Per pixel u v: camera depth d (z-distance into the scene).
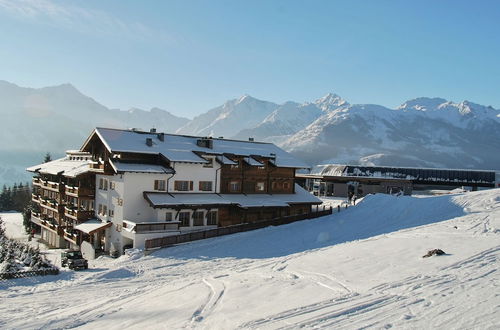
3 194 99.50
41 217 58.97
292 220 49.94
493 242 27.03
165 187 45.59
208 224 46.56
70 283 28.89
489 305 14.89
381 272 22.48
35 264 34.00
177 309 19.09
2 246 39.81
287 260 30.02
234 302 19.30
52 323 18.84
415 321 14.08
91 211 48.97
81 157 58.59
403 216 48.56
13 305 23.11
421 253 26.06
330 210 54.47
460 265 21.78
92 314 19.97
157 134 51.31
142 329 16.81
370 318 14.80
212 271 30.33
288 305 17.72
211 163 49.50
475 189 72.06
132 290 25.47
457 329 13.06
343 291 19.28
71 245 50.38
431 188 77.00
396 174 76.38
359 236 39.56
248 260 33.28
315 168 85.75
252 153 54.12
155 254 37.03
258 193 54.19
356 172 78.00
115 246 43.69
